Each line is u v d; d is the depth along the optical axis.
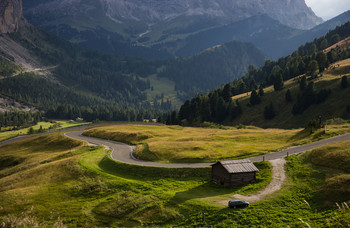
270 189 45.53
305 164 53.88
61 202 50.78
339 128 82.44
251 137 92.56
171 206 43.41
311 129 80.62
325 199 39.09
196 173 58.31
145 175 61.22
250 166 51.66
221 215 38.03
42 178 64.25
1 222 41.91
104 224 41.75
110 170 66.94
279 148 69.19
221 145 81.19
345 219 18.73
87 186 56.06
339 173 45.91
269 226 33.50
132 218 42.38
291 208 38.03
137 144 96.06
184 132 119.12
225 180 50.50
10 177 70.81
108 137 112.94
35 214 46.31
